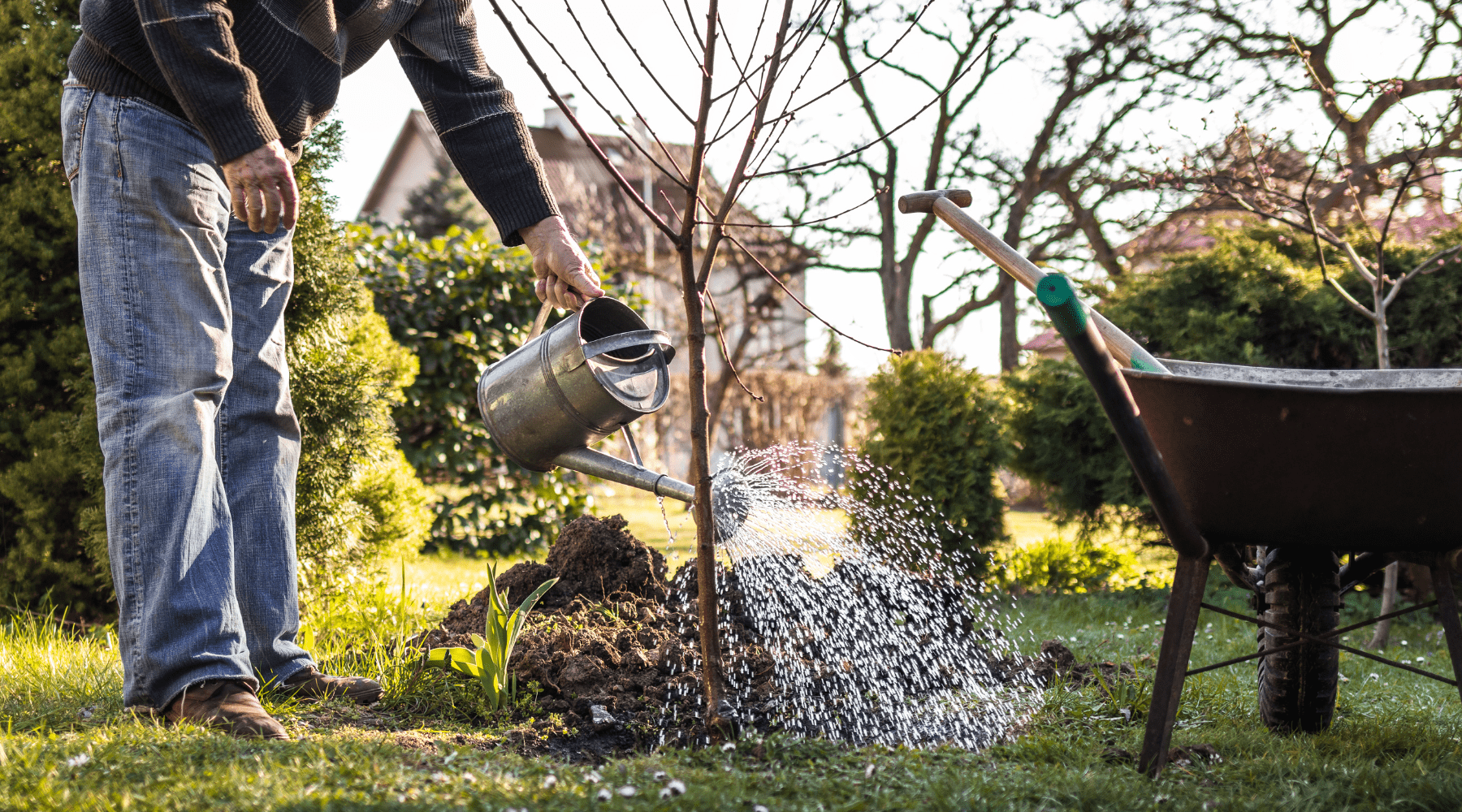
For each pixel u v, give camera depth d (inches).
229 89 67.9
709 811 52.7
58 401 139.9
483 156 85.5
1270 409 62.3
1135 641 136.9
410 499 182.1
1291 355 201.6
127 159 72.5
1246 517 66.2
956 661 101.0
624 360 80.6
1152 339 208.5
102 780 53.6
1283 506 64.8
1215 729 80.4
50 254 135.8
